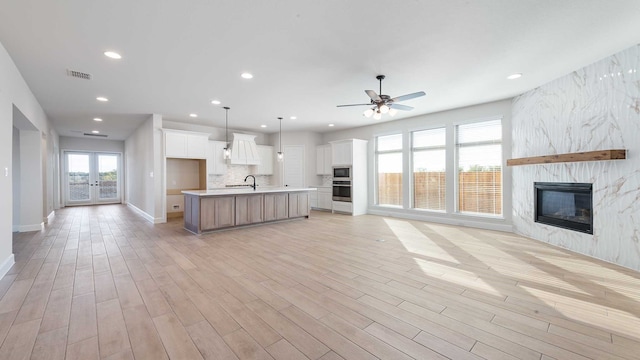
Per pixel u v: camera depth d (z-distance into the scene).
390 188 7.55
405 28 2.77
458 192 6.16
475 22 2.66
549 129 4.36
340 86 4.48
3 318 2.18
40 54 3.25
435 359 1.71
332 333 1.99
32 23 2.60
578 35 2.93
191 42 3.02
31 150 5.48
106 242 4.63
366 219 7.01
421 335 1.96
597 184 3.66
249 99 5.21
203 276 3.10
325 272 3.23
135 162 8.50
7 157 3.27
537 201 4.73
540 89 4.53
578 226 3.98
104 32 2.79
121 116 6.57
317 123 7.66
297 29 2.77
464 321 2.15
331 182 8.74
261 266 3.44
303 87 4.52
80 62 3.48
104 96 4.92
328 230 5.64
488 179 5.69
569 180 4.06
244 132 8.79
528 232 4.92
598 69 3.60
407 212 7.07
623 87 3.31
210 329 2.04
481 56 3.42
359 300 2.51
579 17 2.59
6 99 3.20
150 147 6.62
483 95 5.07
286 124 7.82
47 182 6.61
